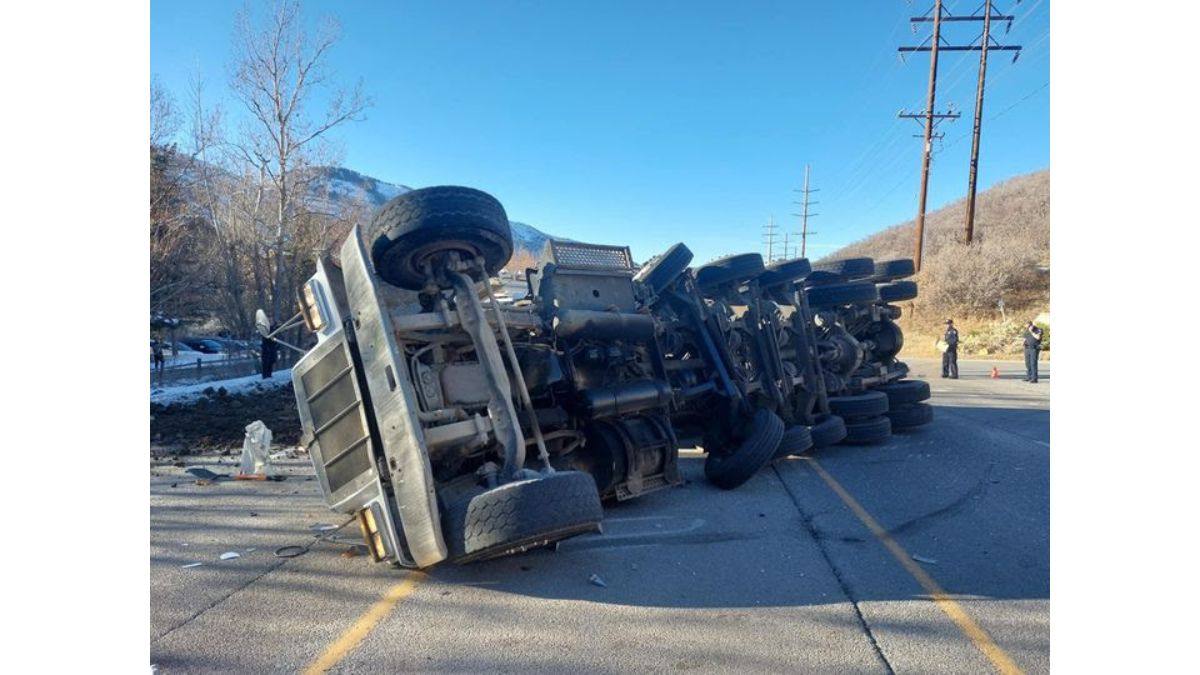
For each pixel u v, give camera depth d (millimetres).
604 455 6410
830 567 4848
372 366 4566
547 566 4871
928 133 39312
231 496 7008
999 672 3336
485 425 4797
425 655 3555
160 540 5531
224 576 4727
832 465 8523
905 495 6965
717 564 4918
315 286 5012
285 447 9758
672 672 3357
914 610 4078
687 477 7863
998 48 37469
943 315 38031
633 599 4277
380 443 4633
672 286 8625
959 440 10266
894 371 12328
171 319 25625
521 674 3350
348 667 3430
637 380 6902
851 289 10836
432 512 4234
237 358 25172
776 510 6395
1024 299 36719
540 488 4172
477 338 4984
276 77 24812
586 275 6875
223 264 27125
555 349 6480
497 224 5117
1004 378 21938
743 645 3637
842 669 3373
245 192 27859
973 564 4891
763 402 8938
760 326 9078
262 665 3453
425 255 5090
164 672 3369
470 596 4348
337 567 4895
